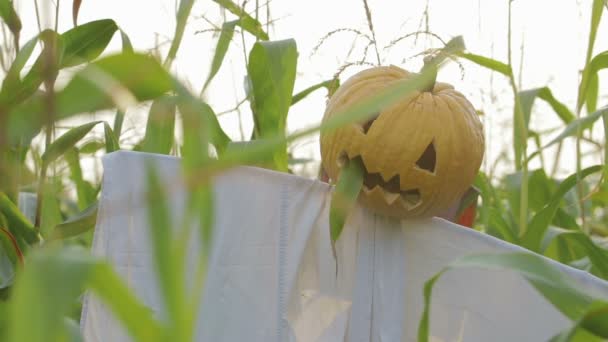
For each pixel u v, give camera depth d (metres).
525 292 1.57
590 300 0.91
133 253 1.53
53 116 0.49
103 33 1.87
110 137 1.90
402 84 0.57
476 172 1.60
